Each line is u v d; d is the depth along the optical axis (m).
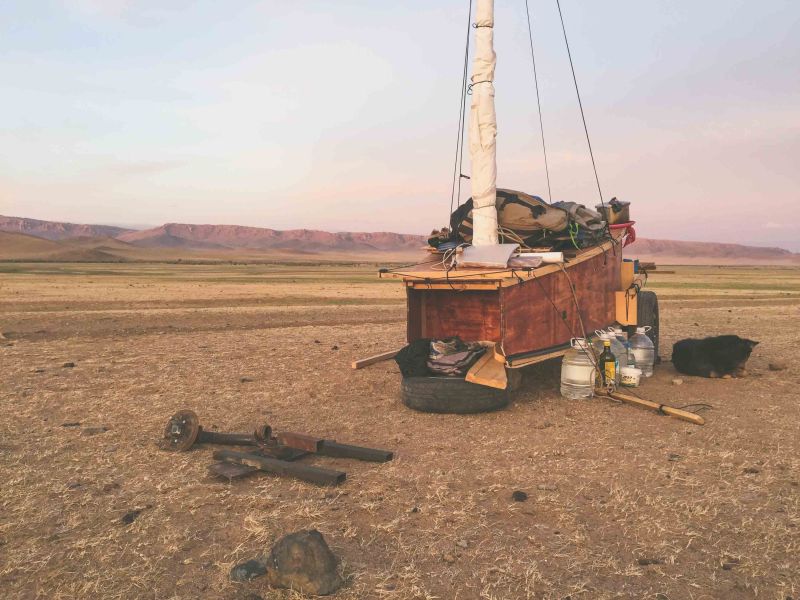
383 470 5.51
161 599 3.37
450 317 8.90
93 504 4.71
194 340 14.57
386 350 12.93
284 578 3.43
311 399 8.43
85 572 3.67
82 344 13.79
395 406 8.03
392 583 3.50
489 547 3.94
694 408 7.73
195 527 4.29
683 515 4.42
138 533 4.19
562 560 3.77
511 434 6.64
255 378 9.86
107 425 7.03
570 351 8.51
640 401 7.74
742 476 5.23
